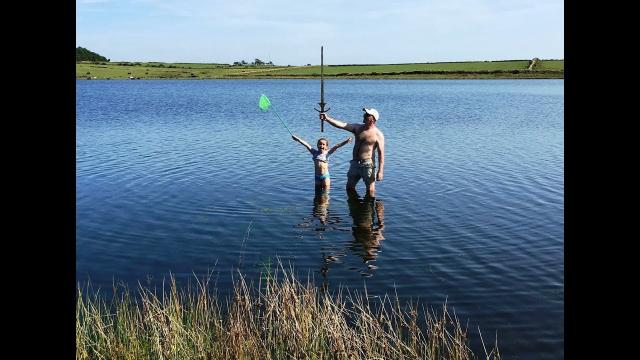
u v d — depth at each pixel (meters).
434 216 14.33
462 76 151.38
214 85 126.12
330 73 170.75
